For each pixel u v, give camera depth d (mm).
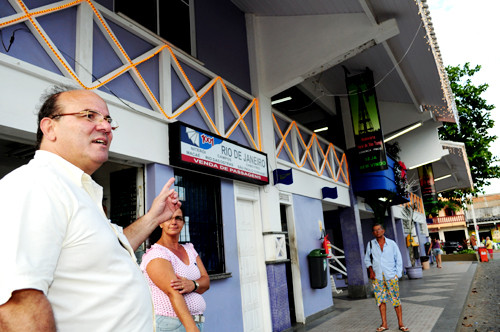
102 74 4648
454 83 25547
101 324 1166
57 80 3965
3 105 3455
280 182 7586
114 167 5395
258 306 6801
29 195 1066
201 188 6070
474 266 19703
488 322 7066
